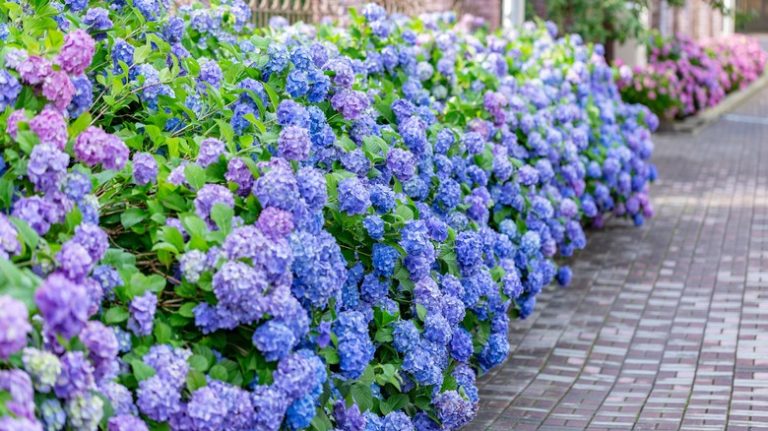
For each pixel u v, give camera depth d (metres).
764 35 51.12
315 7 9.88
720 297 7.90
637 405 5.63
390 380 4.06
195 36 5.48
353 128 4.79
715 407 5.59
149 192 3.63
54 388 2.65
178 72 4.35
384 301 4.29
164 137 3.87
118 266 3.26
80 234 3.01
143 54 4.33
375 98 5.41
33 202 3.00
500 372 6.14
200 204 3.40
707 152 15.96
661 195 12.25
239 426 3.18
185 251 3.26
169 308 3.38
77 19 4.44
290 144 3.72
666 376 6.12
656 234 10.09
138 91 4.31
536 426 5.30
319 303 3.55
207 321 3.23
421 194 5.06
